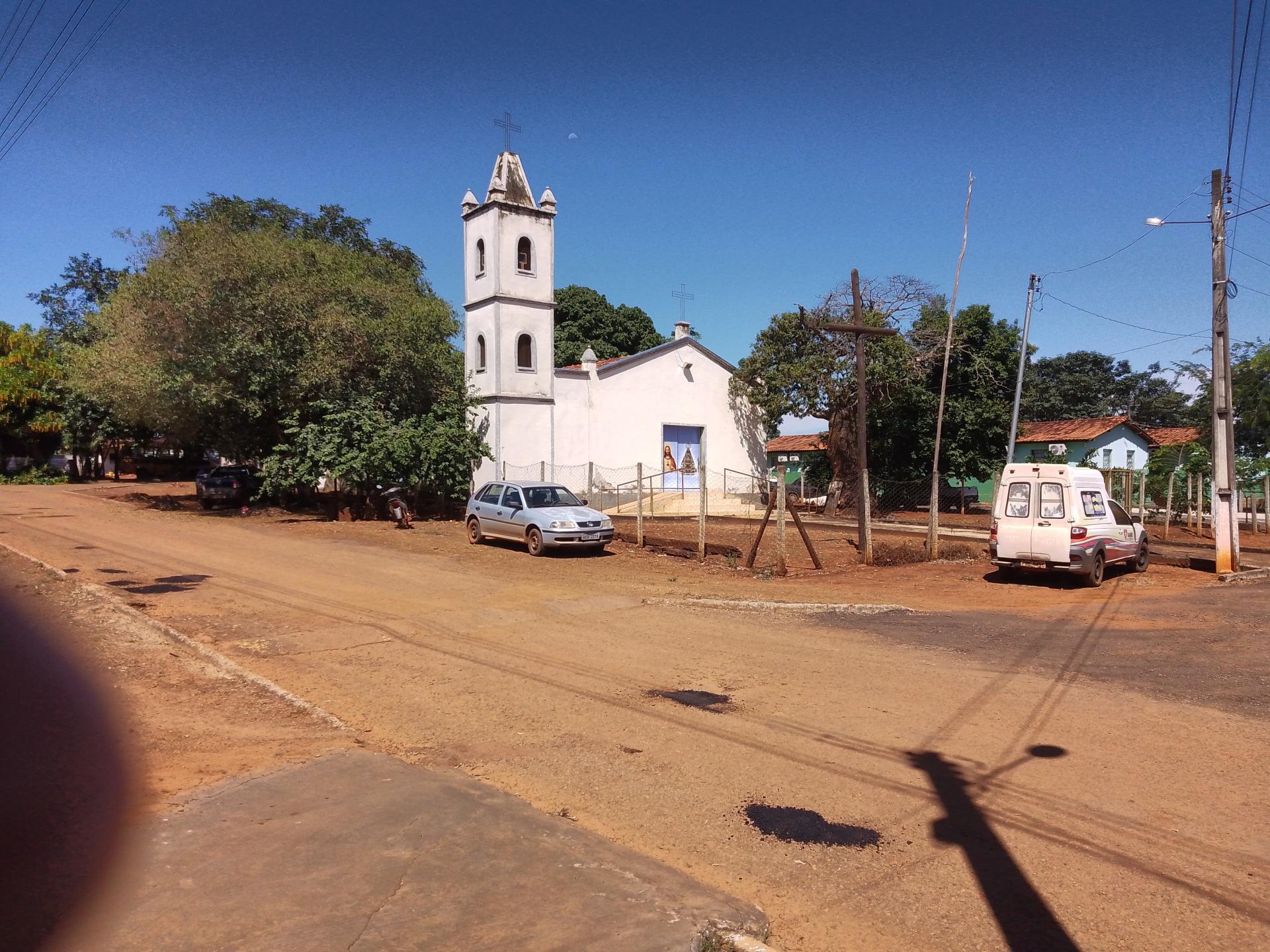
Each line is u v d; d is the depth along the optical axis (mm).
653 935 3371
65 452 44719
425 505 26969
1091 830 4766
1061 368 59500
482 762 5766
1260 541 23875
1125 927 3746
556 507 17812
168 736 5934
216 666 7906
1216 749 6113
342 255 29047
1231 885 4133
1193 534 25156
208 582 12953
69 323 51250
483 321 27781
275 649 8859
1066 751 6059
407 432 24594
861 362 17531
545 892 3697
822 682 7949
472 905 3576
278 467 24406
